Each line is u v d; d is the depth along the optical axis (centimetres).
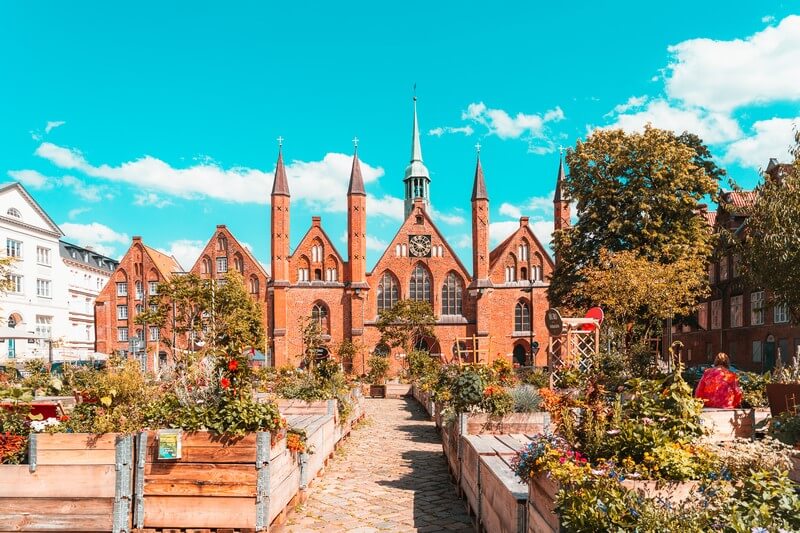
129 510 682
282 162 6334
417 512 892
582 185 3123
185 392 754
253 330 4553
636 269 2441
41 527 673
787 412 844
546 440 571
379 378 3978
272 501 728
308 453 950
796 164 2102
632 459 507
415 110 7969
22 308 5166
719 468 491
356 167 6312
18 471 680
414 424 2050
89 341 7444
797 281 2003
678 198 2942
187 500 689
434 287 6294
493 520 699
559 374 1830
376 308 6241
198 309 4528
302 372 1912
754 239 2148
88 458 680
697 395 1088
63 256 7000
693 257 2738
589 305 3088
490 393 1120
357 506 923
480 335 6116
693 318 3484
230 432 693
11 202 5112
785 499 437
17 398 791
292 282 6216
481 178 6331
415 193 7856
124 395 820
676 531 379
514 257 6369
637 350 2116
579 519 420
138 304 6506
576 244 3212
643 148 2927
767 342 3803
